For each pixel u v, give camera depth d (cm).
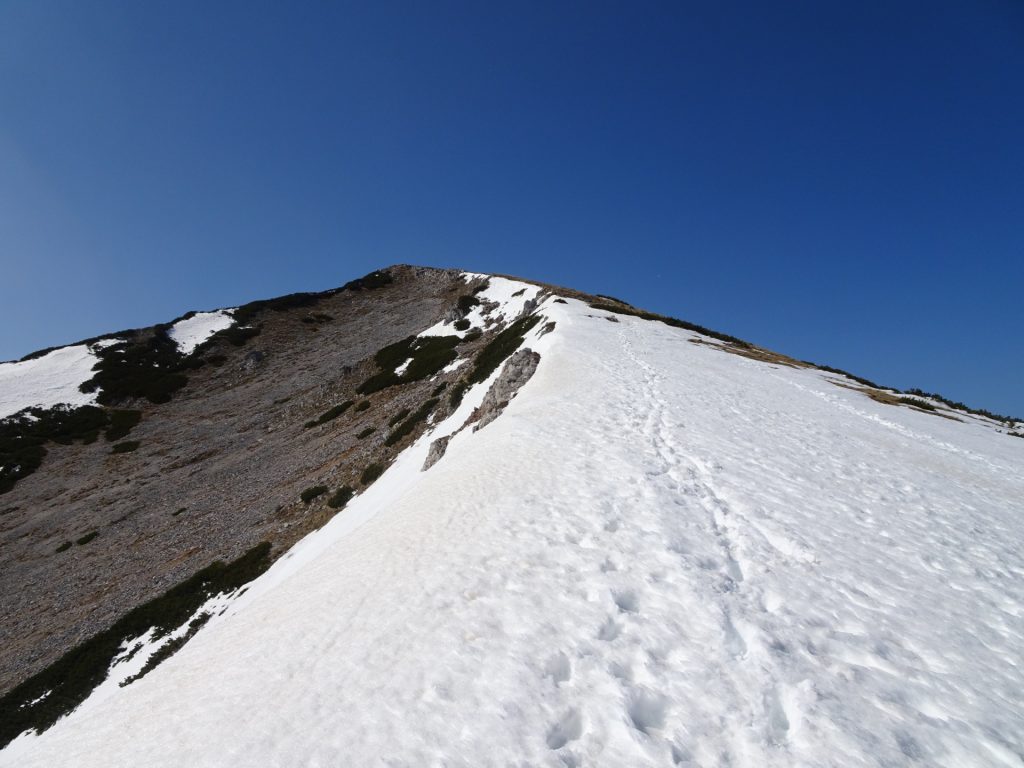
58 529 4297
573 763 523
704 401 2212
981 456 1867
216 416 6556
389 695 650
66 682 2516
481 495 1340
